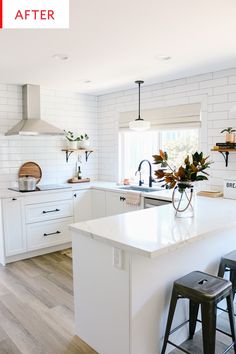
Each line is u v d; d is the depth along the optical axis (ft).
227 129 10.75
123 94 15.21
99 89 14.90
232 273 7.62
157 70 11.22
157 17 6.70
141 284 5.92
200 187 12.05
